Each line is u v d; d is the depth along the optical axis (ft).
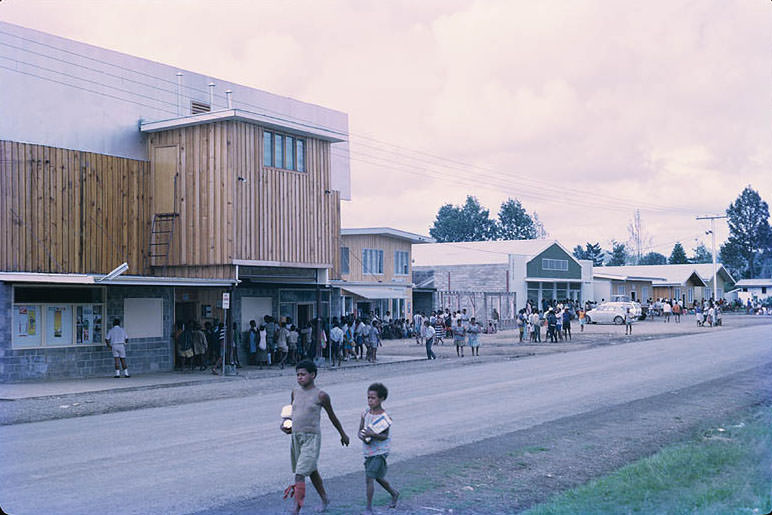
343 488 30.30
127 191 84.74
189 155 84.74
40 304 70.49
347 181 134.51
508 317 182.39
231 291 80.28
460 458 35.76
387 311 151.33
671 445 39.09
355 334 98.68
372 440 26.78
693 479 30.71
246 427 44.96
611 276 236.63
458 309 168.35
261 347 85.56
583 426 44.68
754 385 64.69
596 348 116.67
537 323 135.03
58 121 84.74
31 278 66.33
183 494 29.04
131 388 65.31
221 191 81.97
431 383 69.67
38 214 76.07
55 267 77.10
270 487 30.19
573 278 218.38
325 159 94.27
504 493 29.43
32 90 82.84
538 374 76.69
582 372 77.92
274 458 35.76
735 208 277.03
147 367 78.79
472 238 415.64
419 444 39.24
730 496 27.96
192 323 81.61
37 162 76.23
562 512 25.99
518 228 426.92
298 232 89.51
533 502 28.17
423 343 134.72
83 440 40.55
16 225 74.13
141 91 93.15
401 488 30.09
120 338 74.18
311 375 26.76
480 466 34.09
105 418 49.26
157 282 71.41
